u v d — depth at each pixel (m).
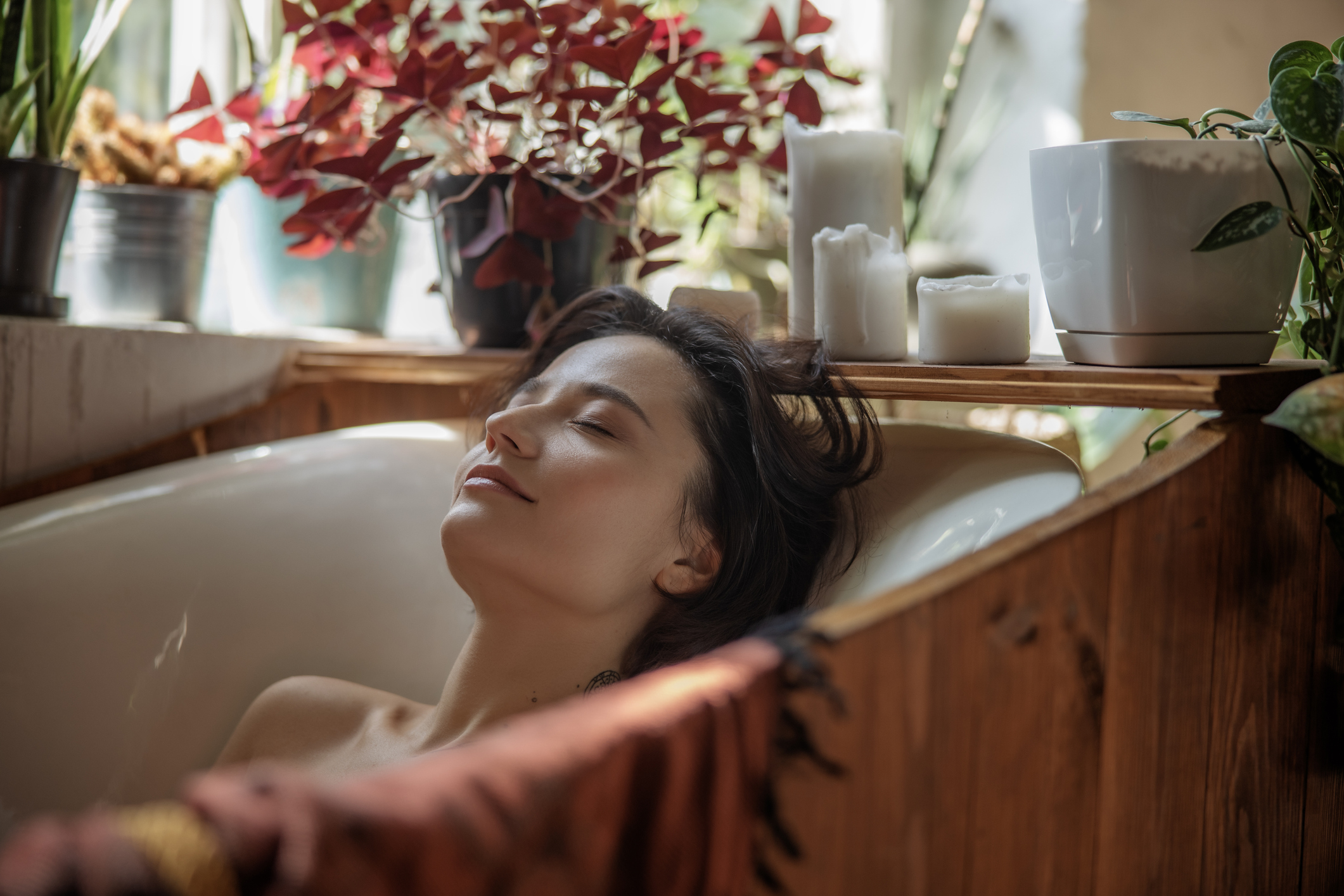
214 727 1.08
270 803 0.34
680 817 0.43
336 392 1.40
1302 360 0.92
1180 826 0.69
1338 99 0.70
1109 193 0.78
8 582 0.99
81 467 1.20
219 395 1.31
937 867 0.54
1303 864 0.81
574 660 0.93
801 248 1.10
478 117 1.33
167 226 1.40
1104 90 2.30
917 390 0.90
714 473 0.96
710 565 0.97
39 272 1.21
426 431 1.30
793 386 0.98
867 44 2.66
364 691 1.06
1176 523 0.66
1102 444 2.19
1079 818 0.62
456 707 0.93
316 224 1.29
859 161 1.07
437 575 1.22
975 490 0.88
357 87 1.25
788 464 0.97
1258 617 0.73
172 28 1.94
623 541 0.90
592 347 1.01
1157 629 0.66
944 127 2.03
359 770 0.96
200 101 1.40
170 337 1.26
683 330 1.02
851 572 0.93
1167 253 0.77
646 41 1.17
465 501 0.91
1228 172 0.76
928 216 2.55
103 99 1.45
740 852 0.45
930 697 0.53
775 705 0.47
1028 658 0.58
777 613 0.97
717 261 2.32
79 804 0.98
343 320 1.62
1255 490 0.72
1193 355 0.79
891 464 1.00
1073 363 0.86
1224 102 2.33
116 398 1.22
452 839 0.36
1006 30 2.46
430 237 2.06
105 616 1.03
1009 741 0.57
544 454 0.91
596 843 0.41
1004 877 0.58
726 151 1.34
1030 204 2.41
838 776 0.49
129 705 1.03
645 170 1.25
